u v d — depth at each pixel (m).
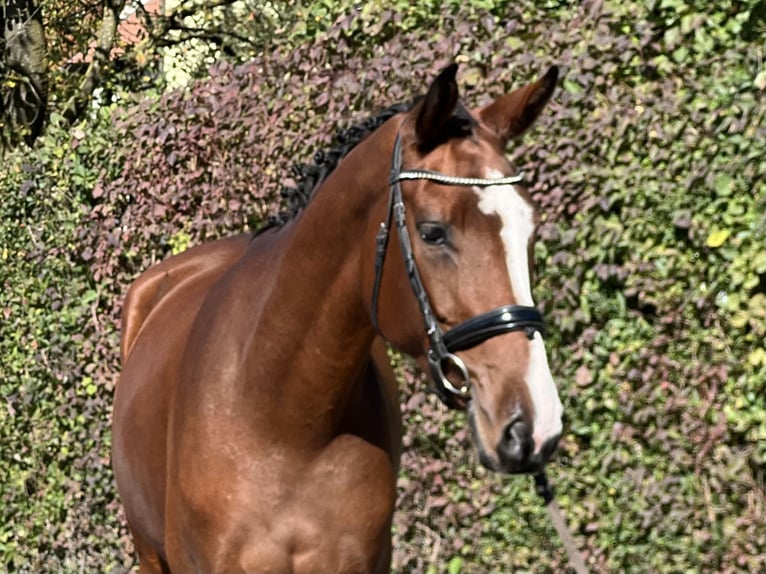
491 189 4.03
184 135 9.84
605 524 7.14
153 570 6.72
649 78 6.98
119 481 6.57
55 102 19.44
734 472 6.57
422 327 4.21
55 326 11.13
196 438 4.99
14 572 11.80
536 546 7.49
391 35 8.39
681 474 6.86
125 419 6.26
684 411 6.78
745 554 6.57
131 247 10.45
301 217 4.85
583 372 7.12
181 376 5.35
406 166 4.27
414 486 8.09
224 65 9.80
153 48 18.95
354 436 4.93
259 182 9.17
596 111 7.12
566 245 7.17
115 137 10.62
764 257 6.35
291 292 4.75
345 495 4.88
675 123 6.71
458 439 7.75
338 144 5.13
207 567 4.94
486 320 3.93
